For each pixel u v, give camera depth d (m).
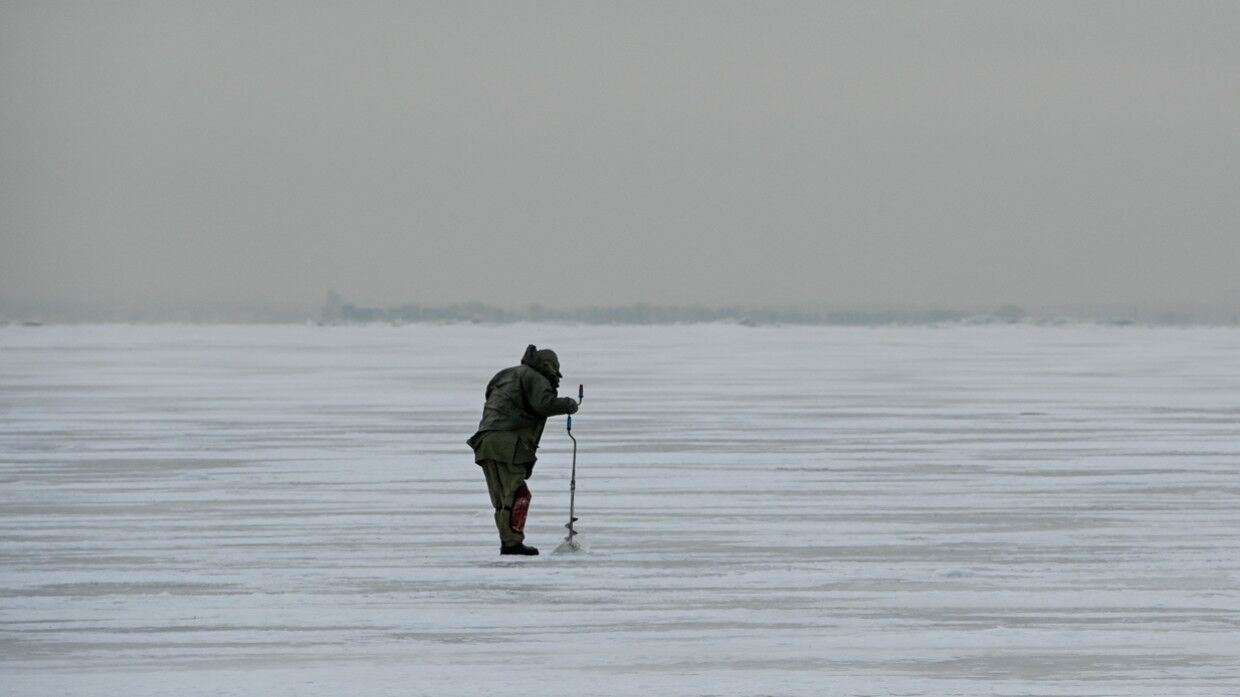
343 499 70.31
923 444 97.44
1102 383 174.62
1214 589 47.38
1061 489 73.62
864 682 35.91
